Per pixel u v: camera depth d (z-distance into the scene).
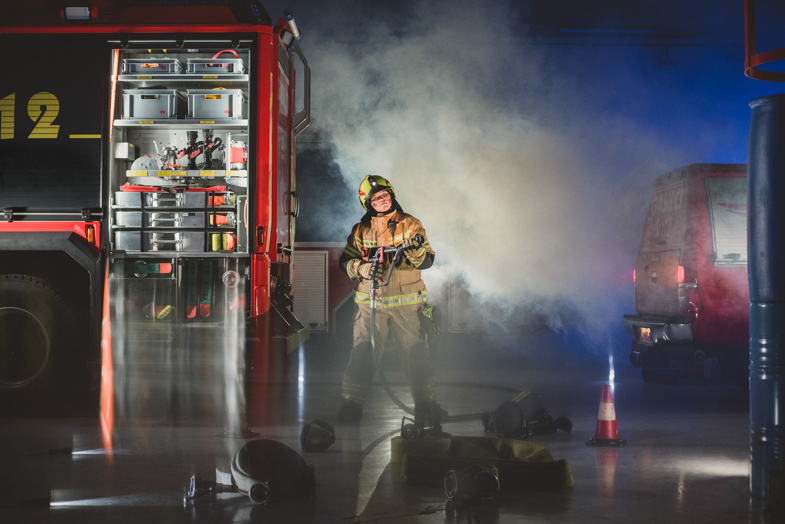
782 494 3.16
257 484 3.45
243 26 6.09
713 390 7.62
